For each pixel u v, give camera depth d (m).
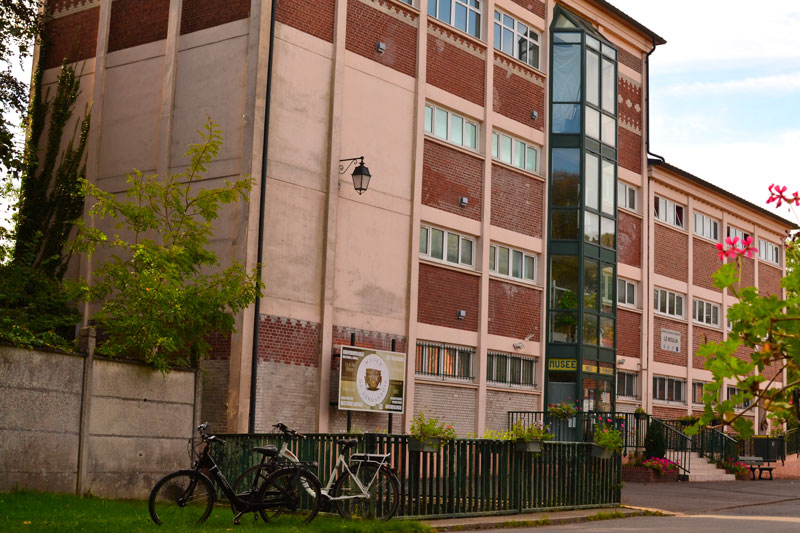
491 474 15.80
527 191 28.36
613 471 18.47
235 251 20.45
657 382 36.22
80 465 14.66
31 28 24.50
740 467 29.97
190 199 20.31
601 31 33.50
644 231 35.72
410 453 14.47
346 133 22.81
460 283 25.75
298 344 21.28
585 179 29.56
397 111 24.23
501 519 15.05
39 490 14.02
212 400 20.20
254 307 20.33
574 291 28.98
